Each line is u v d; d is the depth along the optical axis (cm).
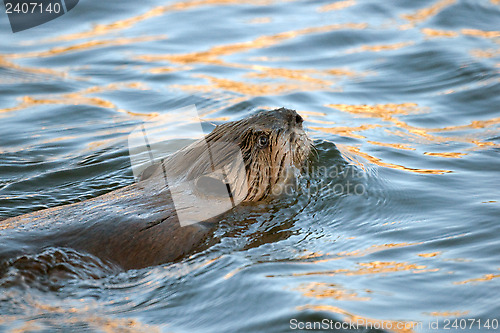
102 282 1831
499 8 4816
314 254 1945
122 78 3838
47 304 1739
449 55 3944
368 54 4119
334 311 1573
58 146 3005
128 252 1925
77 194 2489
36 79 3841
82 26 4703
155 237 1972
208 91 3600
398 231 2077
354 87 3650
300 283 1734
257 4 5134
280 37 4447
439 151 2803
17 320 1656
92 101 3534
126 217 2012
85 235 1936
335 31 4478
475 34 4353
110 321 1655
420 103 3406
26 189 2566
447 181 2467
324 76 3828
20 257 1834
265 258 1923
